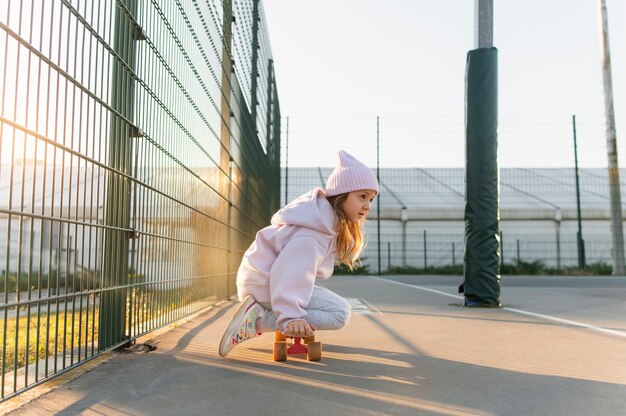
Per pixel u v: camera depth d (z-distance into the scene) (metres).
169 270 3.06
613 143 15.32
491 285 4.62
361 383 1.83
